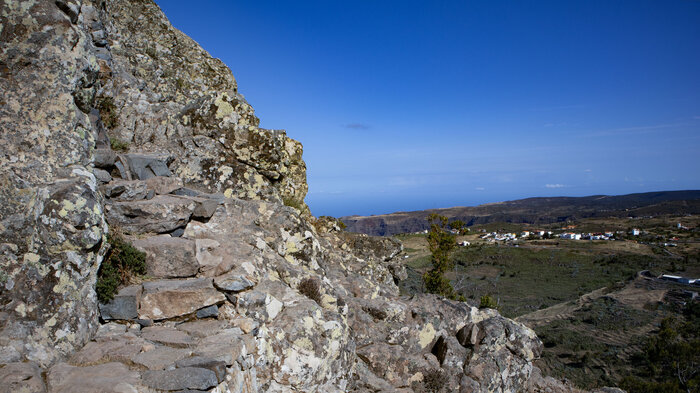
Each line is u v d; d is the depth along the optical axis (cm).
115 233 725
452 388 1047
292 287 913
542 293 8069
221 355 552
